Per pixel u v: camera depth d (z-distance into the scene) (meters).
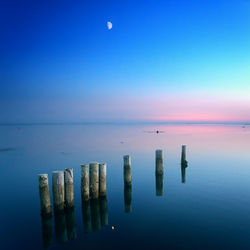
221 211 10.30
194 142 41.78
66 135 72.19
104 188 11.45
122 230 8.73
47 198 9.63
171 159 23.92
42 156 27.47
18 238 8.41
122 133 83.06
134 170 19.30
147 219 9.63
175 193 12.98
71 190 10.15
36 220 9.84
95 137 61.66
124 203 11.60
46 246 7.88
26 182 15.93
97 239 8.18
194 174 17.38
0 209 10.98
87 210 10.81
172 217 9.77
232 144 37.47
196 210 10.47
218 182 15.12
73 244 7.94
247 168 19.33
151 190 13.65
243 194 12.59
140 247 7.47
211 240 7.77
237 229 8.55
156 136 62.47
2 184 15.40
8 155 28.42
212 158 24.22
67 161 24.11
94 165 11.06
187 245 7.48
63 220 9.85
